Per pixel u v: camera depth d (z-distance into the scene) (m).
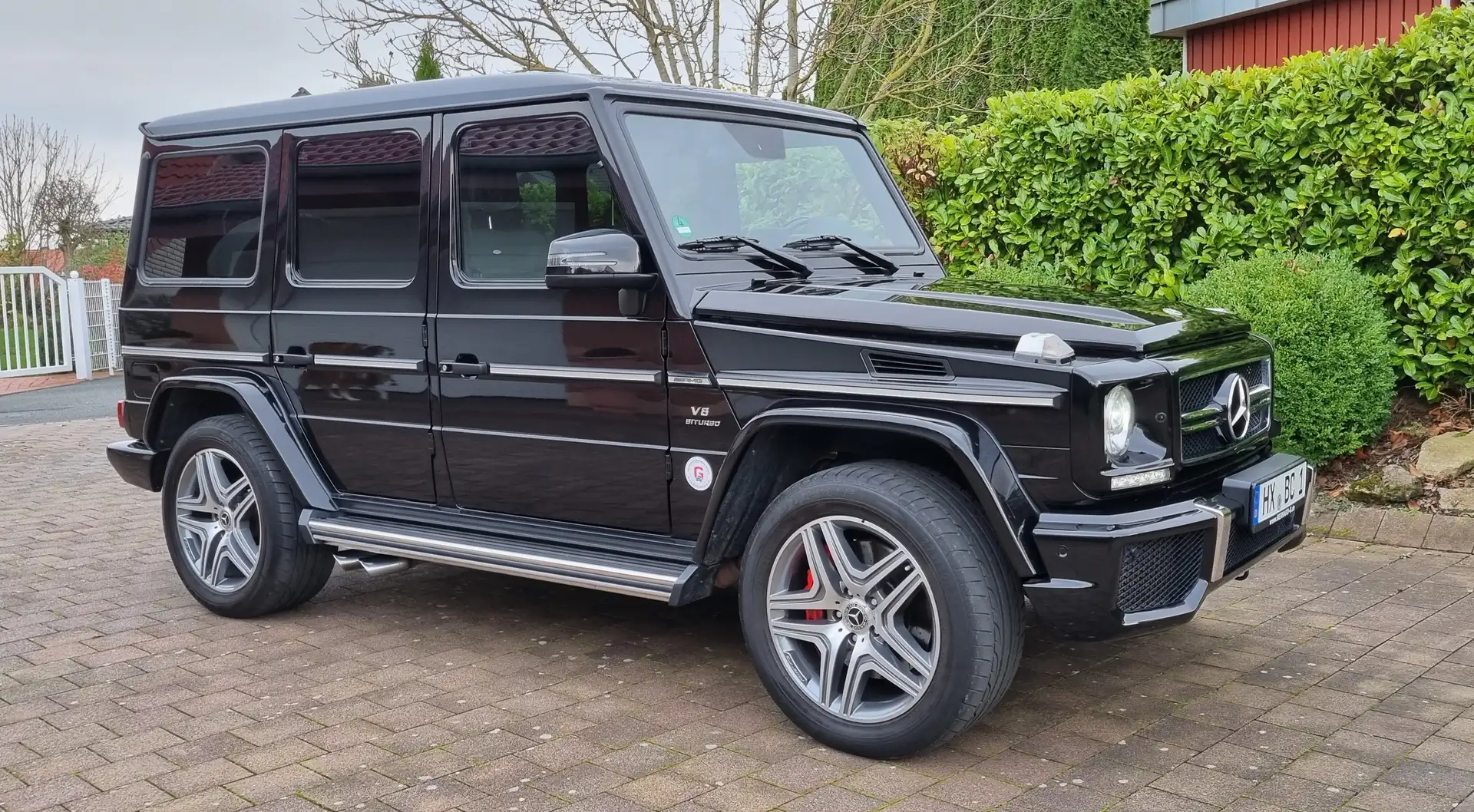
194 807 3.23
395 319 4.49
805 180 4.57
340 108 4.69
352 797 3.28
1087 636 3.26
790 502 3.54
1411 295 6.35
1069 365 3.19
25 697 4.14
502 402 4.24
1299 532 3.92
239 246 5.01
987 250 7.88
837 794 3.24
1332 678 4.02
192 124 5.21
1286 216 6.71
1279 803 3.12
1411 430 6.44
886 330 3.48
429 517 4.57
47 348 16.77
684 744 3.61
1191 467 3.48
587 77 4.08
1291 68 6.72
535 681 4.21
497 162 4.22
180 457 5.14
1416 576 5.18
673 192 4.01
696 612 5.06
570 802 3.22
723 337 3.71
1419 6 9.60
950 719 3.30
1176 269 7.01
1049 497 3.23
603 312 3.95
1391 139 6.25
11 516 7.38
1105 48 13.49
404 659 4.49
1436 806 3.08
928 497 3.33
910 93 13.29
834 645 3.52
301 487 4.75
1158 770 3.34
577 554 4.09
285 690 4.16
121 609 5.26
